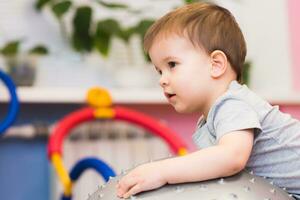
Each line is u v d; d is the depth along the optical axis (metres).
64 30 1.95
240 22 2.13
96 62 1.94
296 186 0.92
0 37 1.93
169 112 1.95
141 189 0.79
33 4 1.95
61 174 1.40
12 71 1.79
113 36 1.93
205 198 0.76
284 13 2.16
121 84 1.92
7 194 1.79
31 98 1.73
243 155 0.82
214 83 0.93
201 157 0.80
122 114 1.62
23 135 1.77
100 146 1.82
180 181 0.79
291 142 0.91
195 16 0.95
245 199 0.77
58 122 1.79
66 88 1.80
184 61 0.92
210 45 0.93
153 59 0.96
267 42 2.14
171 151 1.80
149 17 2.04
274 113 0.92
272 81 2.12
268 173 0.92
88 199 0.86
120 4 1.96
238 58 0.97
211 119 0.90
